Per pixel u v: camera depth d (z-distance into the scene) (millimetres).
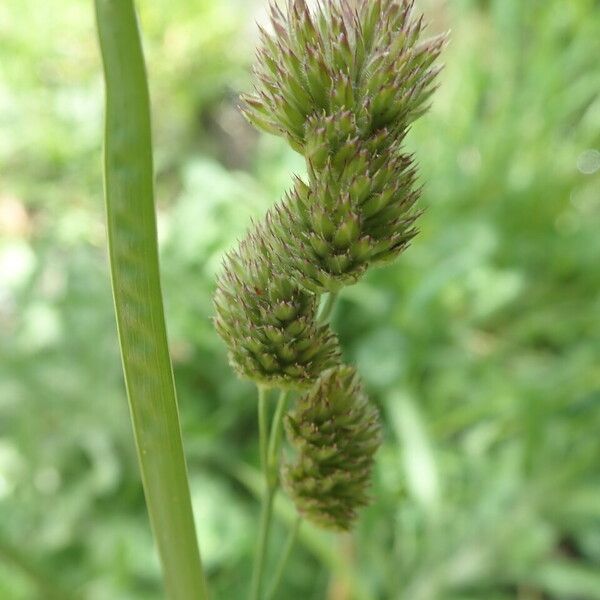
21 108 312
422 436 215
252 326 66
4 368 227
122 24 51
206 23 352
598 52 301
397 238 62
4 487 214
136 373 62
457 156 299
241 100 67
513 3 300
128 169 55
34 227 298
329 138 59
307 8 60
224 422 235
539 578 196
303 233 63
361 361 242
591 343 251
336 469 76
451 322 266
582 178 300
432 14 312
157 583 197
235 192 278
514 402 226
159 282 59
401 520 209
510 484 213
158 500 68
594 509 203
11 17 325
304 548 206
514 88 306
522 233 295
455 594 198
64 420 226
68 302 244
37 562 157
